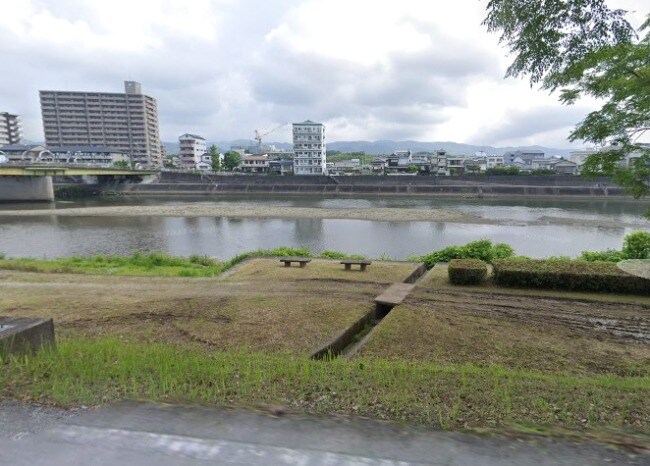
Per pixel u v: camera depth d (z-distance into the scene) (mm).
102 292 9531
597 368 5227
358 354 5621
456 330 6527
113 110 98375
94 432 2381
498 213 39875
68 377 3182
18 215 38781
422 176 67688
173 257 17906
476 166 79375
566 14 2982
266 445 2252
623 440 2383
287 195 66750
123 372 3340
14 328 4000
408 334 6336
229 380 3303
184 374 3359
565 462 2131
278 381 3361
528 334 6395
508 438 2387
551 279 9016
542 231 29391
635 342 6105
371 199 59156
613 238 26562
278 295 8992
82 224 33656
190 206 47438
